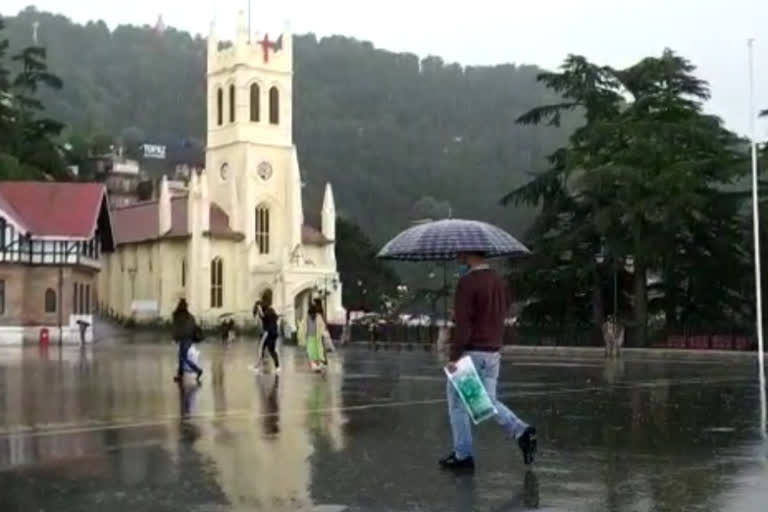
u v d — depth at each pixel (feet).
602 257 196.85
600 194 187.32
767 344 177.68
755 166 140.26
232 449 39.75
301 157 604.08
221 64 358.02
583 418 51.70
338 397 66.39
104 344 209.36
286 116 355.77
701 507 27.78
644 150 185.16
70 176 321.93
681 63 200.95
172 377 88.69
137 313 346.74
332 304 329.31
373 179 583.99
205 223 331.98
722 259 193.47
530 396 67.31
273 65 353.72
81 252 222.07
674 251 188.24
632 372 103.55
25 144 303.07
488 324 33.96
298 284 328.49
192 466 35.35
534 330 198.18
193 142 625.00
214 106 361.30
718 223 194.90
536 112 209.87
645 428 46.91
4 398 64.95
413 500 28.89
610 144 193.47
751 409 57.00
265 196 348.38
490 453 38.24
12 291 213.46
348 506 28.09
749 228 188.03
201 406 59.21
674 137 189.26
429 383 81.51
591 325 198.39
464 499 28.99
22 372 96.89
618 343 158.10
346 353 167.32
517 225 460.55
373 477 32.83
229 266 341.00
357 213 561.02
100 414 54.24
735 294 197.16
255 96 351.67
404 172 591.37
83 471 34.40
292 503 28.55
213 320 322.55
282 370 102.53
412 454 38.09
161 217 342.23
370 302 405.39
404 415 53.52
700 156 191.11
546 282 199.31
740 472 33.68
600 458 36.91
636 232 181.47
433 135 630.33
